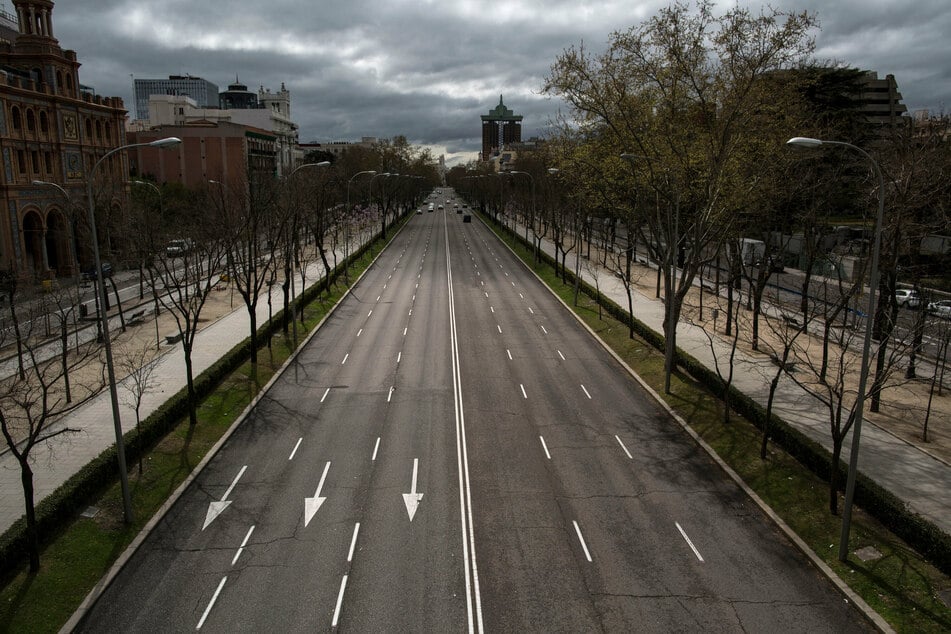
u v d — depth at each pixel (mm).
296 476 22984
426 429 27234
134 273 64688
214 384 31062
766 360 36375
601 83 32906
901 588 16703
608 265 72062
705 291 56438
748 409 27922
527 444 25812
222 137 115312
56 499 19156
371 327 45562
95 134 65062
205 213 51062
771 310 49438
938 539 17438
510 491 21969
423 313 50188
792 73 35031
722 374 33594
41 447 24047
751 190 32594
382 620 15641
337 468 23609
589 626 15469
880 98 108000
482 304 53938
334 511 20609
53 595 16312
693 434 26672
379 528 19656
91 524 19422
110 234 56531
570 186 63375
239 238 46250
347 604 16203
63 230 59125
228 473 23203
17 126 55312
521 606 16172
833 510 20281
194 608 16062
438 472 23312
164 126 119438
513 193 125000
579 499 21500
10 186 53469
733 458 24406
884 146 44562
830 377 33969
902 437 26031
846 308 28672
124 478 19391
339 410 29406
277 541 18953
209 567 17719
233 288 54500
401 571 17547
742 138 30938
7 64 58031
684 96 30875
